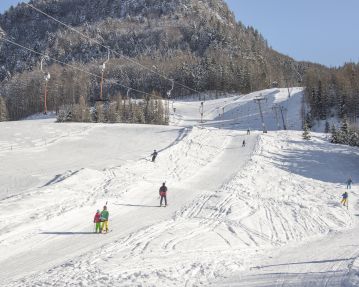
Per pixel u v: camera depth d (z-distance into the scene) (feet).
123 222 82.17
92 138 211.41
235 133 233.35
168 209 95.40
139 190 111.14
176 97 629.10
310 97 418.72
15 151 174.81
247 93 608.60
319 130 372.79
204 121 450.71
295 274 51.60
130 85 629.51
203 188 122.93
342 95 392.27
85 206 89.66
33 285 49.24
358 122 372.17
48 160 159.02
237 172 147.74
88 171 122.93
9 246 64.95
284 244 74.79
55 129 231.71
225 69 625.82
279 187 133.28
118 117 393.29
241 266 58.54
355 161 186.50
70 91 578.25
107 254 61.72
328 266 55.72
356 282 44.83
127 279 50.67
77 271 53.88
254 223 86.69
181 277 52.31
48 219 78.59
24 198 90.68
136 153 174.60
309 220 94.63
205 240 71.72
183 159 166.81
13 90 619.26
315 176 158.81
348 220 99.96
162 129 236.63
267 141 210.18
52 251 63.72
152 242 68.49
